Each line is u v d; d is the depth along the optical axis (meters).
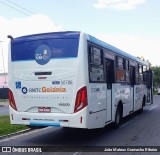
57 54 7.25
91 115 7.25
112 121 9.12
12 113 7.76
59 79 7.18
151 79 16.89
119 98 9.96
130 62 11.74
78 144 7.47
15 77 7.74
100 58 8.02
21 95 7.64
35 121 7.42
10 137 8.52
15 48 7.80
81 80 7.01
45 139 8.19
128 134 8.91
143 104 15.15
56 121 7.18
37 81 7.43
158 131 9.45
